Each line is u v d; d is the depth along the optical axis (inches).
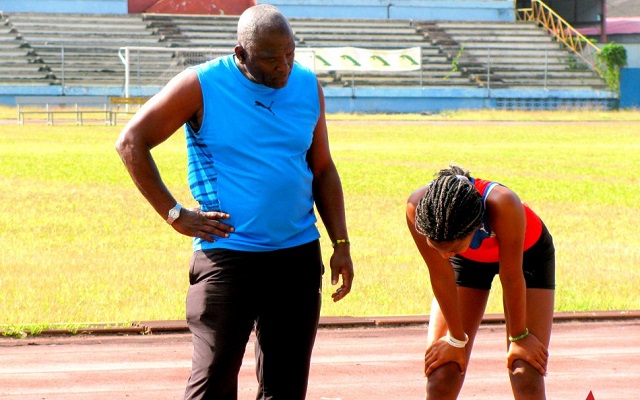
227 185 175.8
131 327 321.4
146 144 173.5
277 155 175.8
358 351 302.4
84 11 2353.6
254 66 172.6
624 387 265.0
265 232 176.1
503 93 2225.6
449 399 184.7
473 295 194.2
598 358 297.0
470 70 2324.1
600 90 2299.5
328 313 349.4
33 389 255.9
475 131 1659.7
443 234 162.6
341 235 191.3
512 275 176.4
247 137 174.7
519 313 180.4
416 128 1721.2
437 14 2564.0
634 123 1952.5
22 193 725.3
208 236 175.3
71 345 303.4
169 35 2250.2
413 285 399.5
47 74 2080.5
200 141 176.9
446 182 164.2
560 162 1088.2
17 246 485.1
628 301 377.1
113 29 2256.4
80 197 710.5
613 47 2322.8
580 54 2444.6
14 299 356.5
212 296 176.2
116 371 274.7
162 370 276.5
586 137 1544.0
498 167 1015.0
